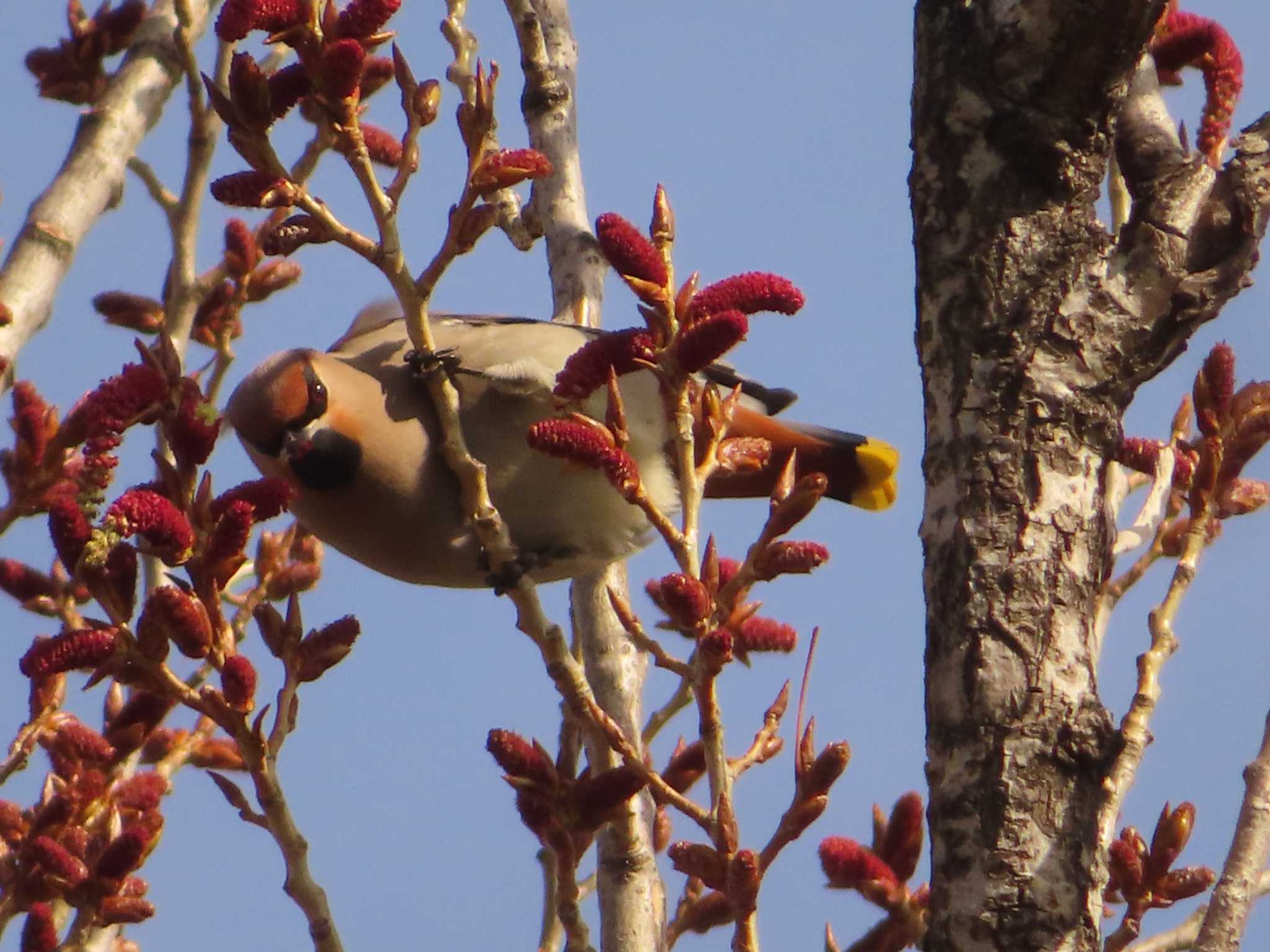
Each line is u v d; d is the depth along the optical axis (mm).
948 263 5965
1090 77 5895
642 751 8492
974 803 5328
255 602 9820
